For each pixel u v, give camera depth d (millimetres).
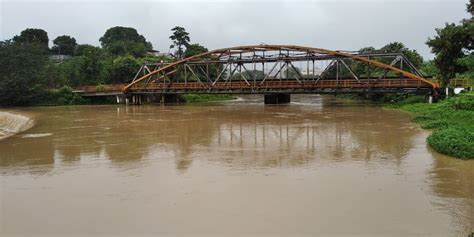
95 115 42281
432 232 8859
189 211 10398
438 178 13297
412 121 30141
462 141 17594
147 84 66812
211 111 46094
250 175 14055
